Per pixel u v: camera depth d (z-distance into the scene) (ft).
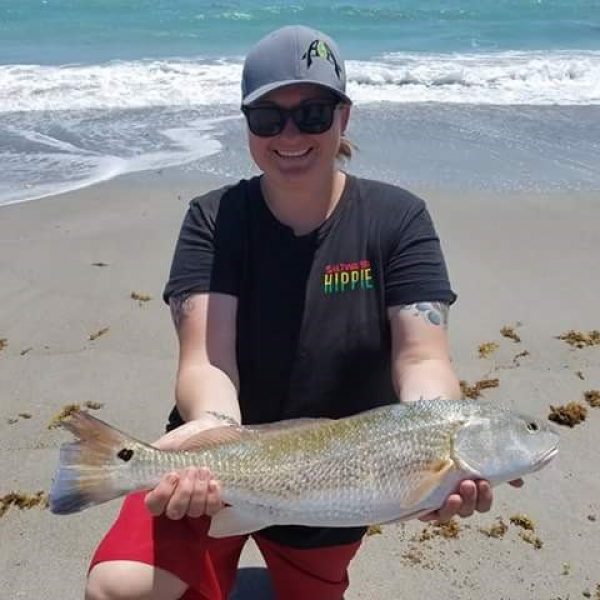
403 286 3.48
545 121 14.57
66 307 7.68
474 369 6.70
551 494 5.17
